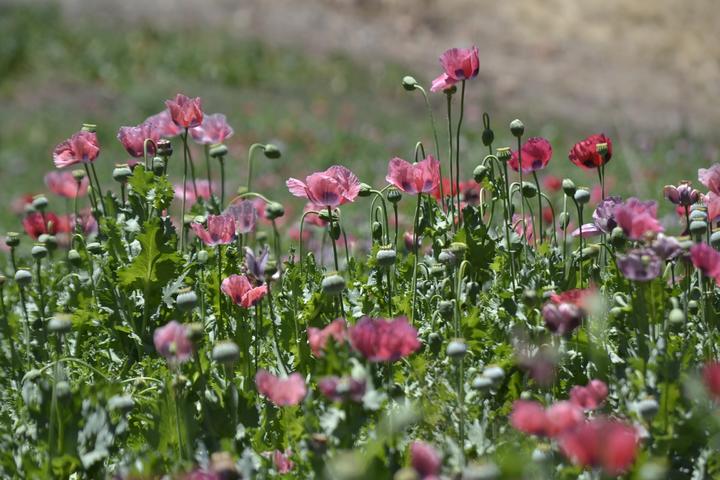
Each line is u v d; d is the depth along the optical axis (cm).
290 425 498
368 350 484
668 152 2383
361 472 444
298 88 3928
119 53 4159
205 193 877
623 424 501
